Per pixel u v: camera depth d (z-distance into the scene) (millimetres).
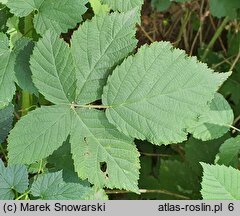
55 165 405
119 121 352
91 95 355
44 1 361
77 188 381
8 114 387
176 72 349
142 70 349
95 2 411
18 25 400
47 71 346
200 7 580
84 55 352
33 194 373
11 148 345
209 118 439
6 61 357
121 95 351
